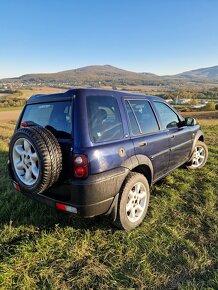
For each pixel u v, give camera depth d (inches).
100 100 112.7
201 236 117.3
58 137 107.0
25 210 136.7
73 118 102.9
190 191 168.2
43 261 99.9
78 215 102.7
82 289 87.7
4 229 119.8
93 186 99.3
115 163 109.1
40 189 101.6
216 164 230.2
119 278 92.4
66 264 98.8
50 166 97.3
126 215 117.6
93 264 99.0
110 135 111.5
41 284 89.6
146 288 88.6
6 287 87.1
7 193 157.4
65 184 106.0
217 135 440.1
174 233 118.6
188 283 89.0
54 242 110.8
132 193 121.9
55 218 129.9
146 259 101.9
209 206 145.6
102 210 107.5
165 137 152.7
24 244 107.6
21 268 95.7
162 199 154.5
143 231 121.3
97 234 117.5
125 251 107.2
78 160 98.3
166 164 159.9
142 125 136.3
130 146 119.3
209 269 96.9
